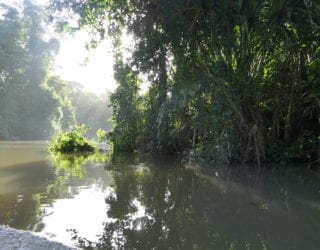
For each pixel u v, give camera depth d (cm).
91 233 464
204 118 1259
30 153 1722
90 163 1256
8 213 550
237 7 1111
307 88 1327
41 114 4328
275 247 421
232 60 1213
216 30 1158
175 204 626
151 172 1030
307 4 1030
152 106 1566
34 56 4341
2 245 400
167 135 1577
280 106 1324
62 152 1781
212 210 588
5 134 3847
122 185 802
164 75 1276
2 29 4038
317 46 1223
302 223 514
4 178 887
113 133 1825
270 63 1281
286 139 1327
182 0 1113
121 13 1218
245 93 1216
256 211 582
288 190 772
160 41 1205
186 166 1188
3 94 3991
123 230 478
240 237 454
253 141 1235
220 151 1245
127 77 1398
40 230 472
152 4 1184
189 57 1231
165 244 429
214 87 1206
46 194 690
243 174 1018
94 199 652
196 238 450
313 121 1362
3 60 3978
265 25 1139
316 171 1098
